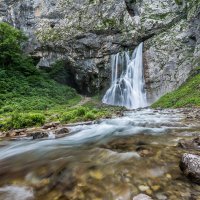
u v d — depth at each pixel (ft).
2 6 153.38
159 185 11.54
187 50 99.55
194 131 24.86
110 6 128.36
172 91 89.86
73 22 134.21
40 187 12.36
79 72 129.18
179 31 105.60
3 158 18.88
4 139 28.86
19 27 150.20
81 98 120.67
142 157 15.20
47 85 114.01
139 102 104.73
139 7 126.62
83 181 12.28
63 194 11.42
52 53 135.13
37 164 15.76
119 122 36.68
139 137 22.26
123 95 113.09
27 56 135.95
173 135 22.63
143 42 115.44
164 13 118.62
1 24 120.47
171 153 15.98
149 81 104.47
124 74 116.98
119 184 11.75
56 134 29.09
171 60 100.73
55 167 14.65
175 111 54.70
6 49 119.96
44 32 141.28
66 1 143.13
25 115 42.52
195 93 70.59
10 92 95.35
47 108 83.10
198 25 97.40
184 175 12.42
